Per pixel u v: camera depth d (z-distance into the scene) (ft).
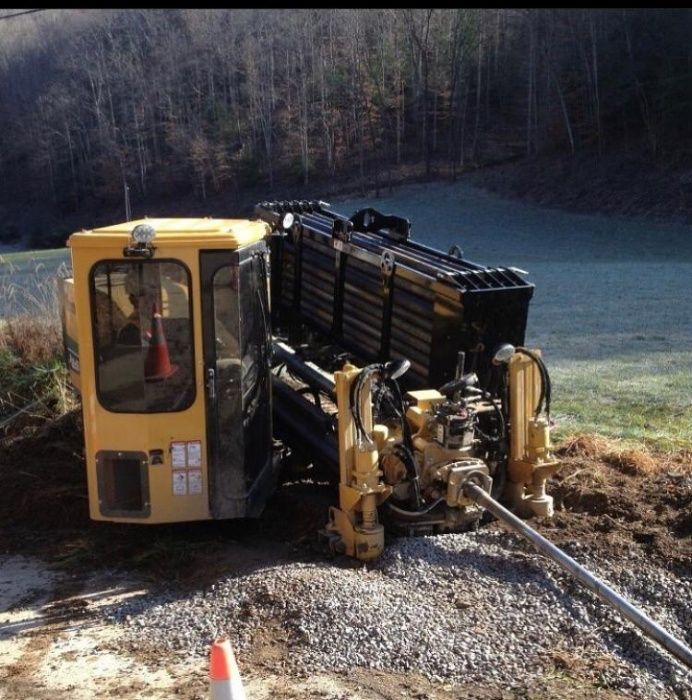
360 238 26.50
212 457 19.47
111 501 19.65
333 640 15.98
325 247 27.84
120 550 21.29
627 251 114.62
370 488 18.97
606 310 62.08
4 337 35.32
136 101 244.63
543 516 20.77
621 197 150.41
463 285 20.61
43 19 288.71
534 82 200.13
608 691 14.43
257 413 21.38
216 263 18.85
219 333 19.11
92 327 19.02
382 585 17.80
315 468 25.30
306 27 238.27
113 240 18.65
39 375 32.71
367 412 19.12
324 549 20.16
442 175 195.62
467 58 217.56
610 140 175.42
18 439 29.12
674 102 162.09
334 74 229.04
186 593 18.62
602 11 183.21
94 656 16.34
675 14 173.78
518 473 20.93
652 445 27.73
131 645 16.67
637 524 20.45
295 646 16.01
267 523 22.26
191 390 19.20
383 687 14.75
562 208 154.51
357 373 18.98
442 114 220.23
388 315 24.02
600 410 33.06
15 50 279.28
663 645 14.62
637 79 170.71
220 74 247.50
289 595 17.29
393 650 15.67
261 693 14.64
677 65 169.17
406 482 19.95
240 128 232.12
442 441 19.72
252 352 20.76
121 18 273.13
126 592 19.12
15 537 22.82
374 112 223.10
